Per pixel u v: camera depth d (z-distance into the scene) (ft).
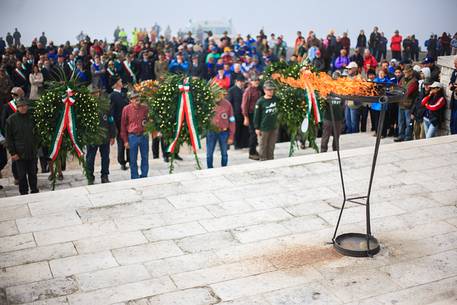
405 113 42.06
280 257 20.35
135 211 24.11
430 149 32.42
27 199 25.21
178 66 67.97
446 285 18.56
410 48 84.94
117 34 100.42
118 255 20.51
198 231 22.36
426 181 27.68
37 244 21.26
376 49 88.07
